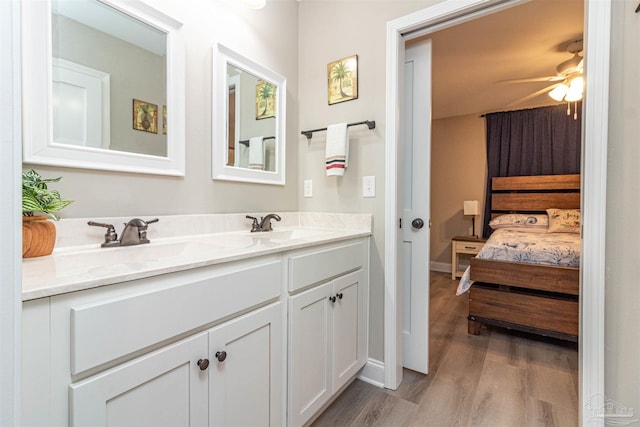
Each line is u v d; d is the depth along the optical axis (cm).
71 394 60
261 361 106
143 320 72
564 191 371
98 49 113
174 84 135
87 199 109
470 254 441
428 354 192
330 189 193
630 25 97
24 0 95
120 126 118
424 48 178
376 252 175
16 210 44
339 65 188
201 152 147
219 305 90
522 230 347
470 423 142
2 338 43
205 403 87
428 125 178
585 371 108
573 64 260
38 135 97
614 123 102
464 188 457
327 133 183
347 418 145
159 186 131
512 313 232
